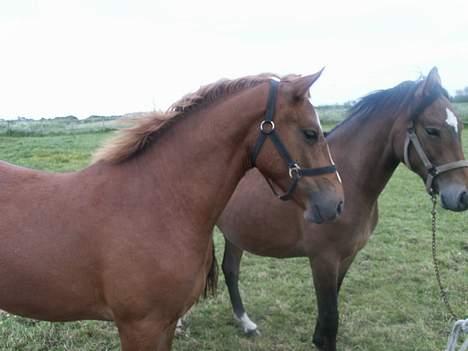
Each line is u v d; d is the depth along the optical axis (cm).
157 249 197
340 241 283
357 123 289
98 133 2120
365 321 371
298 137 193
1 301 211
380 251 540
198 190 205
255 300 411
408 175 1065
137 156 212
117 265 194
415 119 264
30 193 209
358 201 280
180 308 207
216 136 203
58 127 2488
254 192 314
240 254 375
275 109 194
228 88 208
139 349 205
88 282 202
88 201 203
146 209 201
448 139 255
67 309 209
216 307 398
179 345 339
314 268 294
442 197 258
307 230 287
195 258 207
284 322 374
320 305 295
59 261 199
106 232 197
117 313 202
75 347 322
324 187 195
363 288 438
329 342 296
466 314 380
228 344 341
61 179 215
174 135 210
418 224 651
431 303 402
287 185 199
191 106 209
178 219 203
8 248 199
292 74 211
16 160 1171
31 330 335
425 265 491
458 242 568
